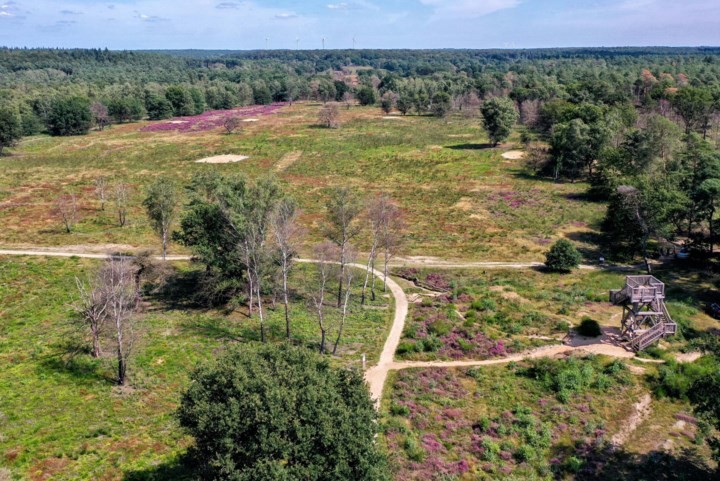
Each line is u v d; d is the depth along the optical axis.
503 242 76.62
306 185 106.19
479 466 33.16
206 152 135.00
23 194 99.12
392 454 33.00
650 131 90.88
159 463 31.05
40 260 66.94
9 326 49.84
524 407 38.66
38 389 38.47
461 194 99.44
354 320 53.25
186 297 58.16
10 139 133.00
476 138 152.75
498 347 46.78
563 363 42.72
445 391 40.91
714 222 69.12
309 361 28.08
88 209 90.88
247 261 49.38
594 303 56.09
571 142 104.94
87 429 33.91
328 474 23.33
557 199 94.56
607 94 162.12
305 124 179.25
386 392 40.28
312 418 24.25
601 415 37.94
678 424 37.09
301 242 71.44
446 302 56.78
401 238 74.25
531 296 57.88
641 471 32.81
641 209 66.56
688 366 42.09
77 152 137.12
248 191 54.97
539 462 33.56
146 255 64.31
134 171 117.69
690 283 61.16
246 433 23.94
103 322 44.69
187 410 25.23
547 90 182.50
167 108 199.38
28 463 30.44
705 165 74.94
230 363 26.94
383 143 145.12
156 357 43.84
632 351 45.94
